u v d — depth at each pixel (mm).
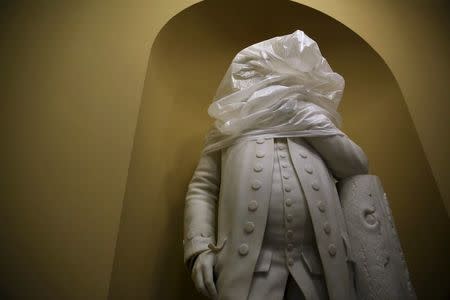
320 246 969
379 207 1140
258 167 1054
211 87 1971
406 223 1697
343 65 2057
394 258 1071
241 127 1154
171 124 1739
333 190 1108
